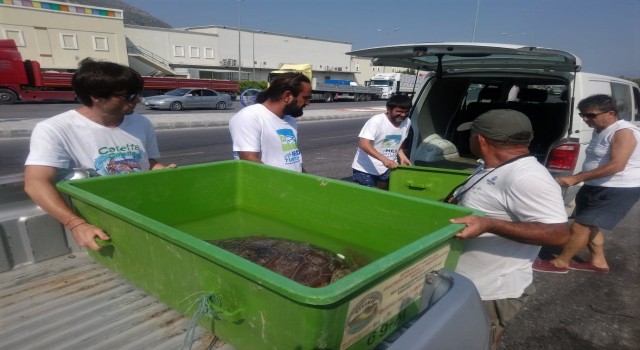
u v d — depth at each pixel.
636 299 3.20
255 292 0.98
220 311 1.03
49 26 30.25
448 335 1.18
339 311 0.92
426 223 1.69
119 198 1.82
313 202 2.10
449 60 4.02
